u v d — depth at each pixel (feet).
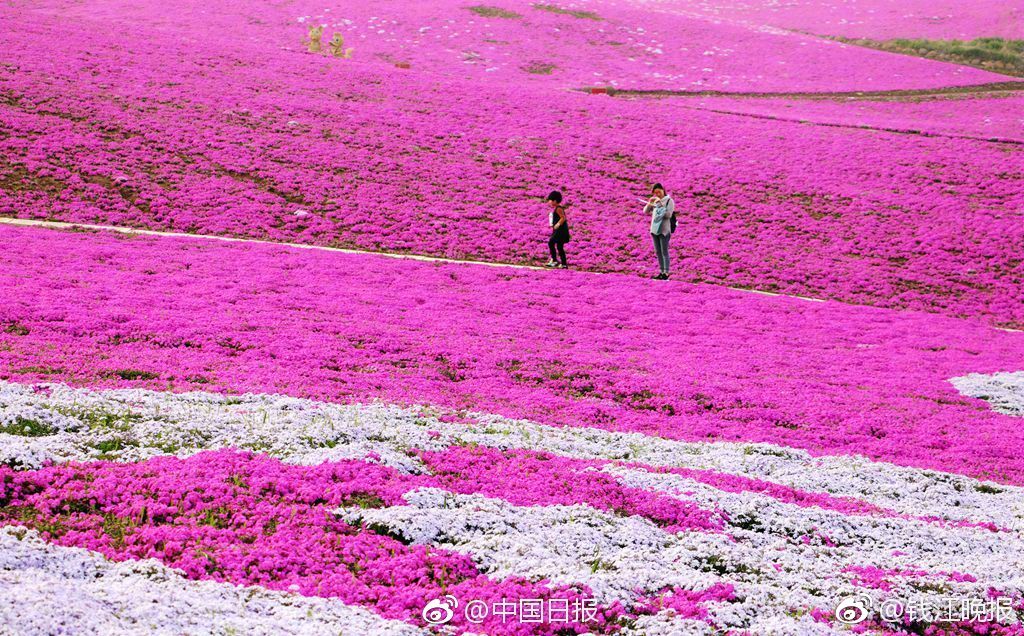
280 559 31.63
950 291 113.29
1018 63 287.48
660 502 41.86
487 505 38.73
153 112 142.82
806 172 155.43
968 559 38.96
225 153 131.54
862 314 100.48
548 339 79.05
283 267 92.48
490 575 32.73
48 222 99.30
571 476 44.14
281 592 29.17
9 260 79.10
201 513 34.81
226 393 52.13
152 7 284.00
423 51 257.75
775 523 41.19
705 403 64.75
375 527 35.68
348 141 145.48
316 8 294.66
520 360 69.97
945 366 81.92
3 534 30.25
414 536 35.17
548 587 31.35
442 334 75.10
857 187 149.89
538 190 136.46
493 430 52.26
